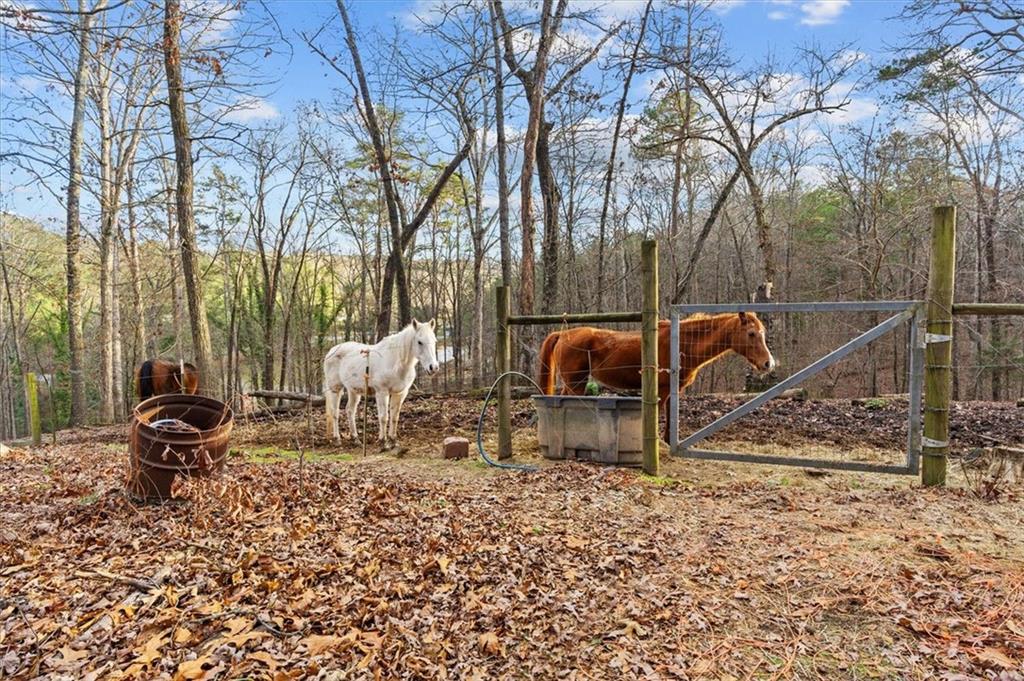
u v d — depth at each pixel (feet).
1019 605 10.32
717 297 90.38
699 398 34.81
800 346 82.64
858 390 76.13
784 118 56.75
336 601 11.11
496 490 18.76
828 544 13.24
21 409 103.24
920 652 9.38
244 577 11.91
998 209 68.59
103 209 60.29
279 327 112.27
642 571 12.33
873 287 65.41
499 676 9.21
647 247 20.20
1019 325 63.67
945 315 17.29
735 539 13.80
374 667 9.21
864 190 74.38
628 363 25.41
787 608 10.79
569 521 15.38
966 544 12.92
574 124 60.34
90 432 44.86
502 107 52.95
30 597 11.03
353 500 17.11
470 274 131.44
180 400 17.87
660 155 65.77
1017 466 17.70
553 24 46.39
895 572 11.74
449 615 10.78
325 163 83.05
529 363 48.34
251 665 9.16
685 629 10.27
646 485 18.57
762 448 24.25
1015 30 50.29
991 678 8.61
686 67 56.34
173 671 9.09
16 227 76.07
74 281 55.42
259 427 35.53
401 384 27.09
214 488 15.69
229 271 99.45
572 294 80.79
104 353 59.31
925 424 17.83
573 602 11.15
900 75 57.26
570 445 22.50
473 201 101.40
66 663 9.22
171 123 38.96
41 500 18.06
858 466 18.54
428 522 15.24
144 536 14.06
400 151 74.28
